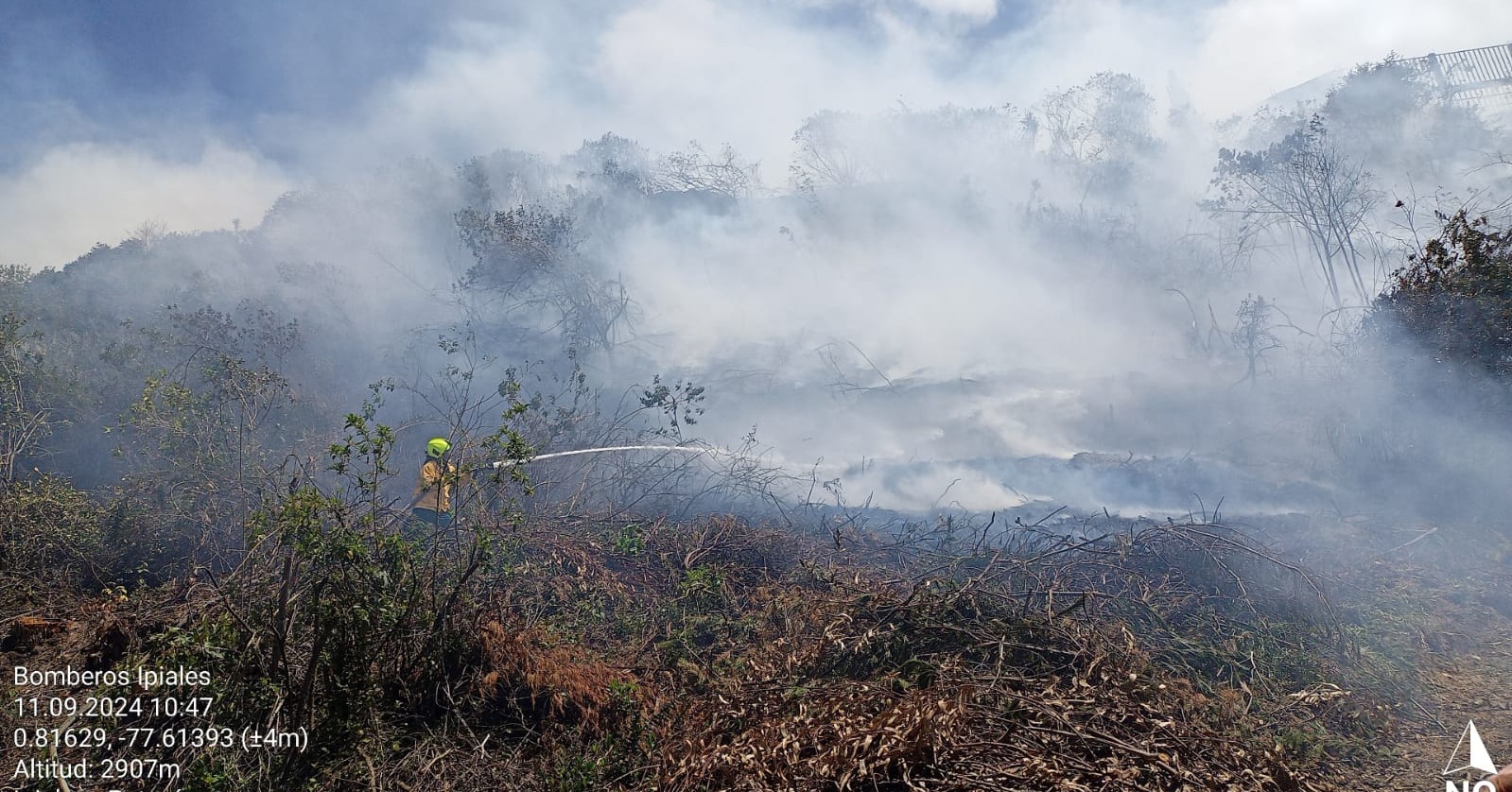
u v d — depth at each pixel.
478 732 5.51
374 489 5.99
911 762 4.55
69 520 8.23
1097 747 4.69
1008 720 4.86
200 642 5.45
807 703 5.09
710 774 4.70
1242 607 6.91
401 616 5.66
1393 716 5.70
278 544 5.91
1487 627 6.89
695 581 7.22
